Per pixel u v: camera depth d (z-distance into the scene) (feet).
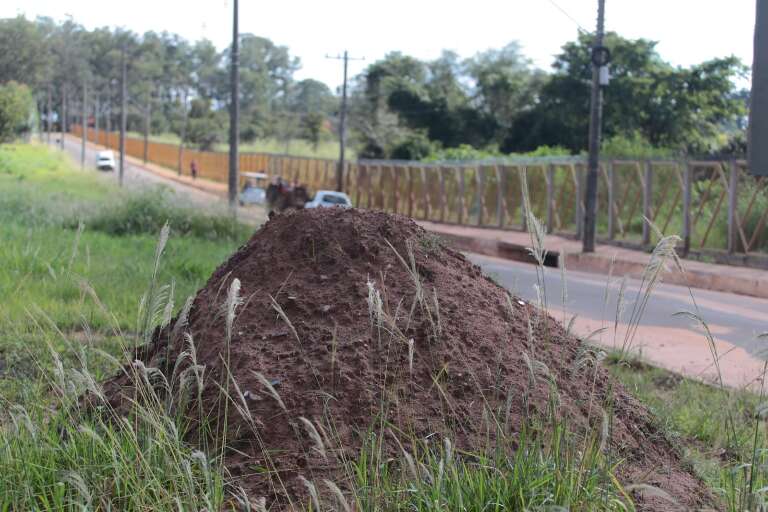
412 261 13.69
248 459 13.04
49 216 63.82
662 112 124.47
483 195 105.19
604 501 11.55
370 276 15.85
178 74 450.71
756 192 64.23
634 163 77.92
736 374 26.86
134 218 61.98
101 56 447.01
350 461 12.57
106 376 19.33
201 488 11.91
